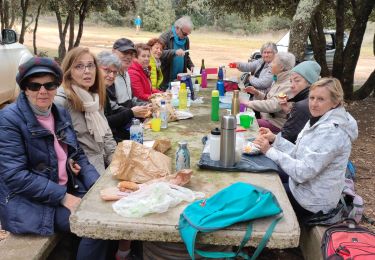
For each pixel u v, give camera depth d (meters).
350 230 2.26
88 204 2.01
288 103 4.10
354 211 2.71
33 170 2.31
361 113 8.74
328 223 2.57
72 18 13.28
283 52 4.38
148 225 1.84
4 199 2.23
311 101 2.54
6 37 5.97
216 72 6.46
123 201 1.99
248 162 2.59
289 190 2.73
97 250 2.29
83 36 27.83
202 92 5.29
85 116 2.93
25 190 2.20
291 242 1.80
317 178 2.56
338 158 2.51
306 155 2.45
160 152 2.68
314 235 2.52
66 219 2.24
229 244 1.82
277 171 2.51
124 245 2.58
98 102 2.97
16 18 17.59
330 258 2.08
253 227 1.83
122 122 3.63
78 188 2.55
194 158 2.70
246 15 12.33
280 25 39.47
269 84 5.38
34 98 2.29
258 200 1.89
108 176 2.35
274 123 4.35
